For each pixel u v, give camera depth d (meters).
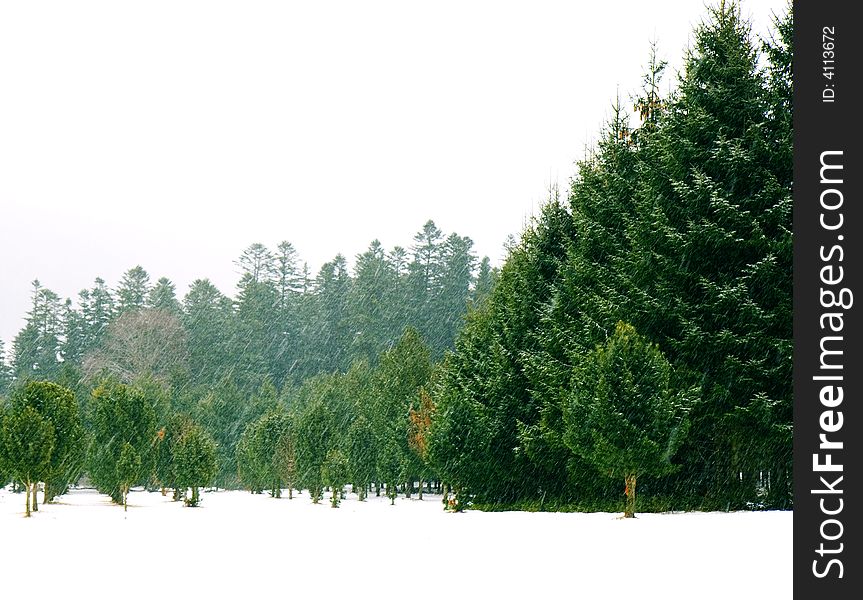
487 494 34.97
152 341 108.69
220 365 114.19
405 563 13.47
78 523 26.81
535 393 31.91
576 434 24.81
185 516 31.72
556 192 39.06
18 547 17.59
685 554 13.68
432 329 113.50
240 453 71.00
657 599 9.47
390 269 131.75
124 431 45.34
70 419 36.31
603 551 14.49
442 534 19.75
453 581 11.07
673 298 26.92
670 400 23.61
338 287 130.50
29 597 10.15
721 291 25.17
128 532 22.42
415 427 49.78
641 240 28.84
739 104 27.72
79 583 11.34
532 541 16.86
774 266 24.80
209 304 124.69
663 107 32.06
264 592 10.35
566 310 33.28
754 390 24.78
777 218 25.38
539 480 34.81
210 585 11.00
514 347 36.12
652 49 34.94
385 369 66.31
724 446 26.80
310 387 89.56
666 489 28.80
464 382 39.97
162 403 76.00
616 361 23.80
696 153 27.97
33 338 126.88
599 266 31.95
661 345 27.78
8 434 32.84
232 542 18.44
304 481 50.38
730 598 9.56
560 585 10.57
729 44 28.34
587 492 31.05
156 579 11.76
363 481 53.81
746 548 14.34
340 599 9.70
